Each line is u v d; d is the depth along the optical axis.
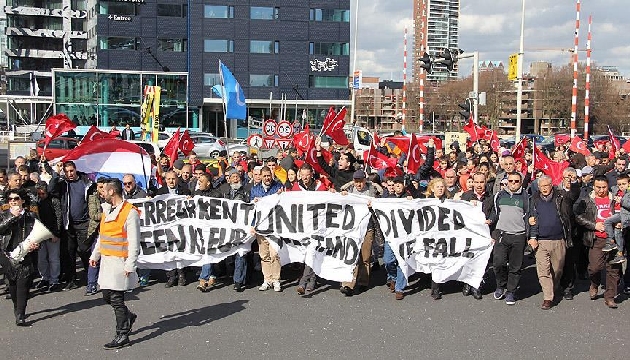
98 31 67.19
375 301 9.80
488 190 12.05
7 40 87.69
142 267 10.49
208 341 7.80
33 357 7.23
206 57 69.06
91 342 7.77
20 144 27.89
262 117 71.06
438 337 8.02
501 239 9.62
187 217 10.54
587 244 9.75
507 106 110.25
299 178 11.22
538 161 14.16
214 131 69.75
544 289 9.45
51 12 87.75
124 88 54.53
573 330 8.38
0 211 8.52
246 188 11.75
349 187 11.16
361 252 10.46
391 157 17.03
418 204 10.20
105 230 7.62
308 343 7.74
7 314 9.04
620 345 7.79
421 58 27.61
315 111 72.00
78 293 10.20
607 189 9.61
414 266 10.05
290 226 10.32
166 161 14.41
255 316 8.89
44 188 10.18
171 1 68.38
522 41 29.92
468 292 10.30
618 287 10.78
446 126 118.50
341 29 71.38
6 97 63.69
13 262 8.37
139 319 8.73
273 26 70.00
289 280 11.15
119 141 11.88
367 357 7.26
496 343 7.81
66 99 53.12
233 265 11.42
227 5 69.12
